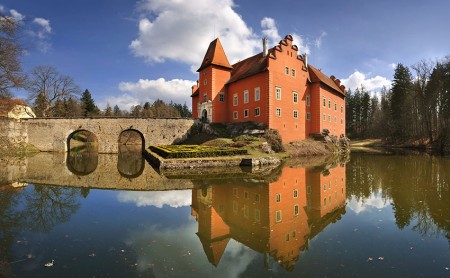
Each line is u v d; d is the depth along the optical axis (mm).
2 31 17922
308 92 44125
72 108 81250
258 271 6355
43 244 7969
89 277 6047
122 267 6535
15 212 11398
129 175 21734
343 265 6652
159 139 44031
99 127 44000
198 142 40156
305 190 15578
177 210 11750
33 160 32219
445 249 7621
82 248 7703
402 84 67000
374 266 6598
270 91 37156
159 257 7121
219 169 24328
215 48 44750
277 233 8930
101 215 11016
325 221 10180
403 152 46000
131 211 11602
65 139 43562
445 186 16531
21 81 22047
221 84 44531
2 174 21672
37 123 43500
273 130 36688
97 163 30656
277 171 23016
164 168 24203
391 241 8211
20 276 6086
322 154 39125
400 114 66562
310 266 6586
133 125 44094
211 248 7715
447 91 49969
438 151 47188
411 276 6141
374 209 11758
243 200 13375
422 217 10555
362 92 109562
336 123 51500
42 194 14812
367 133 98625
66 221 10227
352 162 30078
